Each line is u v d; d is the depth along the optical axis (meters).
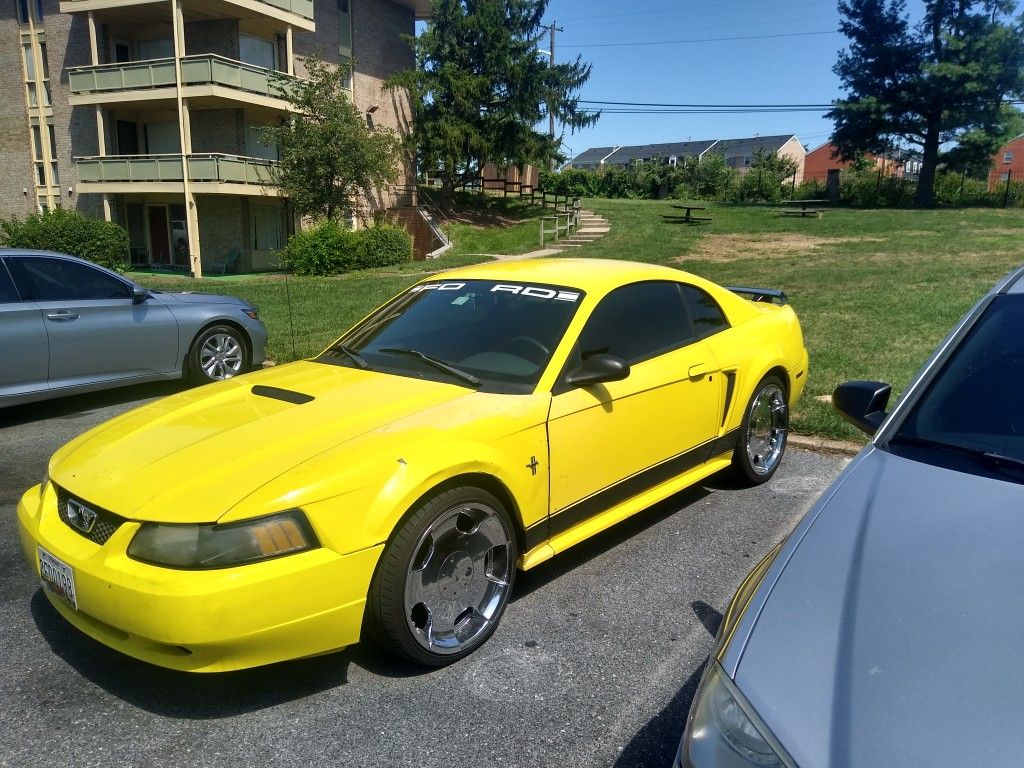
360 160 26.34
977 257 17.42
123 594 2.60
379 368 3.84
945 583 1.82
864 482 2.33
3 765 2.56
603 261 4.71
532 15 34.00
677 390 4.20
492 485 3.28
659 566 4.01
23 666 3.13
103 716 2.81
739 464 4.96
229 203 28.30
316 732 2.71
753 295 5.82
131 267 29.41
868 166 46.19
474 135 32.91
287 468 2.79
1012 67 33.12
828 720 1.53
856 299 12.00
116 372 7.23
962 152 35.75
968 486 2.22
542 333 3.77
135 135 28.97
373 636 3.00
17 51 30.28
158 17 26.83
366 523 2.79
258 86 26.22
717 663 1.78
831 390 7.00
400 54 35.03
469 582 3.24
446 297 4.33
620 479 3.92
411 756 2.59
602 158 107.12
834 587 1.87
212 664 2.63
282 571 2.61
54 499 3.16
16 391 6.56
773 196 45.19
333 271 23.34
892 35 35.47
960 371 2.70
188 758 2.59
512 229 32.59
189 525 2.62
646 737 2.67
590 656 3.17
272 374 4.00
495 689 2.96
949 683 1.55
